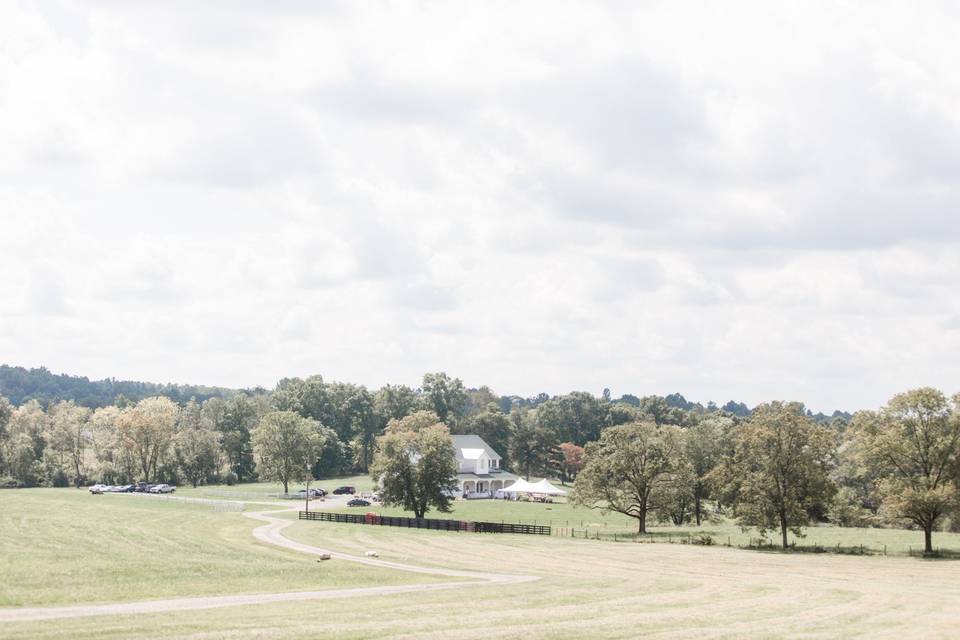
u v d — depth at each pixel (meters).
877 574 55.84
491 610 32.25
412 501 99.75
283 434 146.12
